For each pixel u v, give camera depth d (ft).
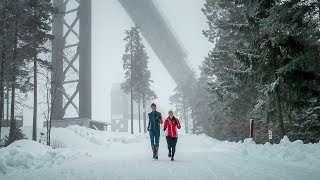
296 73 52.19
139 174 25.43
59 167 33.12
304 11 50.21
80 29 184.65
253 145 47.67
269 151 39.45
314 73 52.60
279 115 55.72
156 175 24.59
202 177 22.95
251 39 60.18
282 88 55.16
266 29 53.62
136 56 182.29
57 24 193.77
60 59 121.19
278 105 55.47
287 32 51.78
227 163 32.22
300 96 54.03
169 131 36.99
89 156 48.52
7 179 25.09
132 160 38.96
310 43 53.26
